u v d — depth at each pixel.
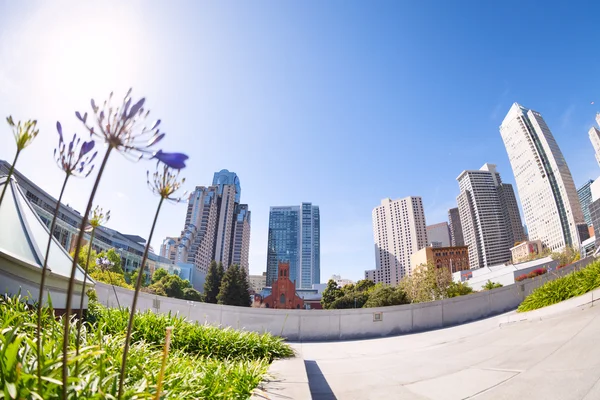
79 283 6.17
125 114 1.18
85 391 1.80
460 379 5.09
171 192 1.47
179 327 6.24
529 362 5.24
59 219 60.91
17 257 4.48
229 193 196.50
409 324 13.29
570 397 3.61
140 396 1.76
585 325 6.36
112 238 89.25
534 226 186.88
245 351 6.36
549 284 10.52
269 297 105.25
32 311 4.16
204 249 171.50
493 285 42.00
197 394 2.82
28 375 1.57
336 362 7.61
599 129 144.25
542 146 180.62
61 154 1.42
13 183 6.88
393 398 4.53
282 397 3.57
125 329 5.70
